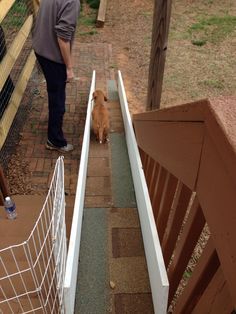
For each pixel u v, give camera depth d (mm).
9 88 3988
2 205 3072
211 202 961
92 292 2119
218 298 1067
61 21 3262
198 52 7320
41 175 3859
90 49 7066
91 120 4273
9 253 2203
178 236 1772
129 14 8969
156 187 2361
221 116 840
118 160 3723
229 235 851
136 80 6406
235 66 6898
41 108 4930
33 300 1800
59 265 1678
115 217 2773
